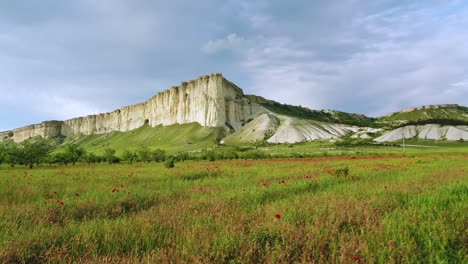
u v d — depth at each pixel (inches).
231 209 284.8
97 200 358.3
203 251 170.1
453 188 364.8
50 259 170.1
